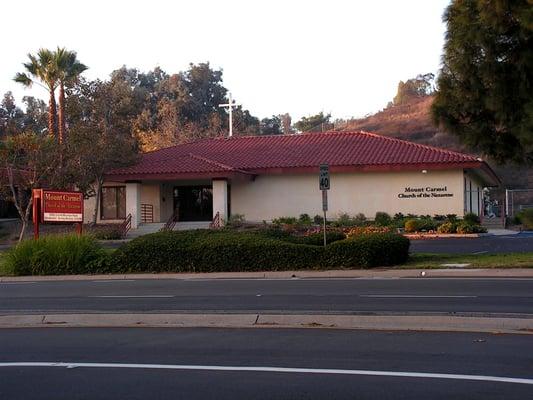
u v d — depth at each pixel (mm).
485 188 59281
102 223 42031
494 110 18766
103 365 8531
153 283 18922
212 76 91438
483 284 16297
